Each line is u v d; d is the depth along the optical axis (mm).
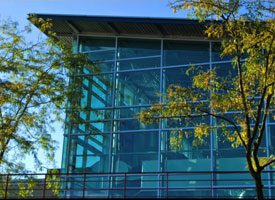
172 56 23438
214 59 22875
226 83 13602
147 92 22969
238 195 20391
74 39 24875
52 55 19250
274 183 20266
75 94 19438
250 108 12898
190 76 22781
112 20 23203
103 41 24641
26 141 18234
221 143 21141
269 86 12398
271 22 12500
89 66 20531
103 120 22797
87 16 23375
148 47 23938
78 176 22312
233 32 12773
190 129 21344
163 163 21594
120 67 23906
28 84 18641
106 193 21719
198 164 21156
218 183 20797
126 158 22172
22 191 19234
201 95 13312
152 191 21203
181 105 12922
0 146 17969
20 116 18297
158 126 22109
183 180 20359
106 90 23516
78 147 22844
